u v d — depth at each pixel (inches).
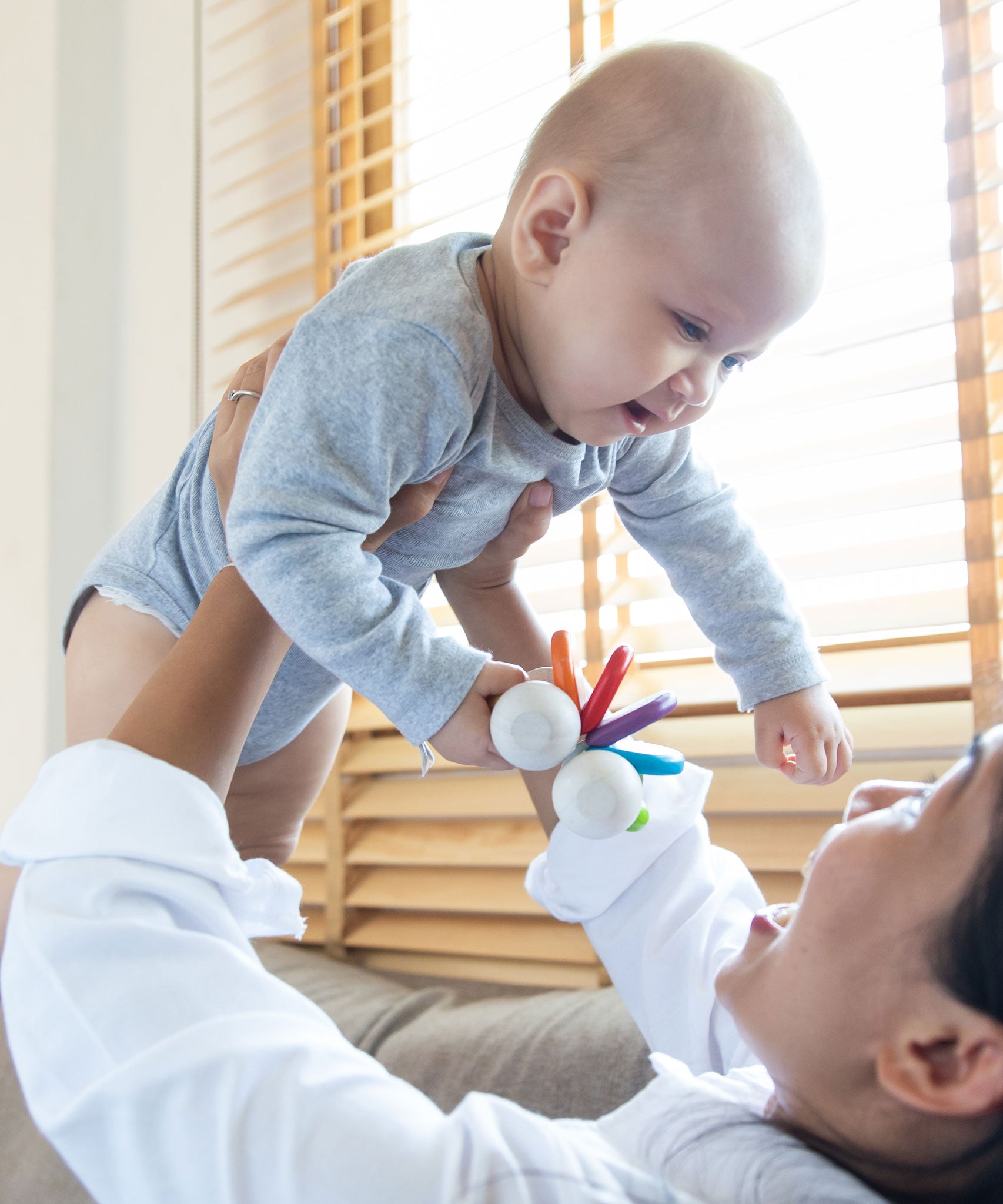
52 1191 34.4
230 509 27.5
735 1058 29.9
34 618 74.3
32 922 20.3
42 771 23.5
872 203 48.3
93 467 77.0
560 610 55.6
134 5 80.6
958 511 48.3
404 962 57.9
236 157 73.5
